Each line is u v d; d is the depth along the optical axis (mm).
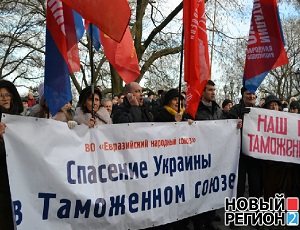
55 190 3203
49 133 3197
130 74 4379
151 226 3842
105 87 22844
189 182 4195
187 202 4172
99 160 3488
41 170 3139
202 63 4191
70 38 3459
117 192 3578
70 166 3293
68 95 3293
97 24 3254
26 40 22250
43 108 3727
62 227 3252
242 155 4977
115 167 3580
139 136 3758
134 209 3703
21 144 3059
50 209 3180
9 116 3012
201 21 4184
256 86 4594
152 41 19094
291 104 7289
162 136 3939
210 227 4812
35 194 3109
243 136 4773
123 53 4320
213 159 4438
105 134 3535
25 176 3068
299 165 5387
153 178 3852
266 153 4852
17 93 3459
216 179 4488
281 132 4918
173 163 4043
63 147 3275
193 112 4199
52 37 3262
